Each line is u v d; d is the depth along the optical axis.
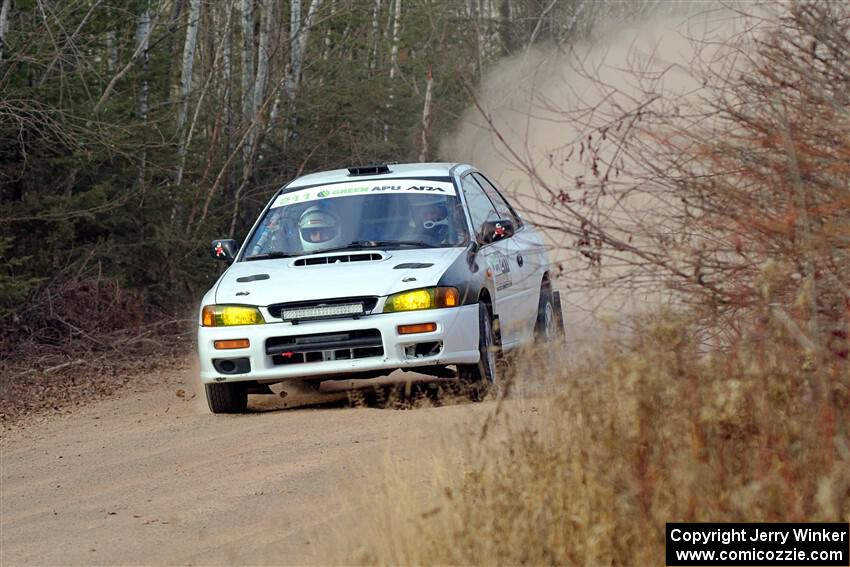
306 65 96.06
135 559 21.58
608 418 18.80
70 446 32.81
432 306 33.03
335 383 39.34
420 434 27.45
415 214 36.81
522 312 38.44
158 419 36.22
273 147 92.12
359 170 39.44
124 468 29.16
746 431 18.50
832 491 17.72
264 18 94.19
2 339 54.31
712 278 22.03
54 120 57.62
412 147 96.69
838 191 21.52
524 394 23.67
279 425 32.41
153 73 72.50
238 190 83.25
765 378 18.91
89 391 44.94
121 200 62.38
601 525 17.61
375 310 33.09
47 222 60.56
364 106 97.38
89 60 66.19
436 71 85.19
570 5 89.12
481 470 19.58
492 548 17.75
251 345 33.47
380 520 19.41
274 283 34.16
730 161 22.12
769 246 21.66
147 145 62.56
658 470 18.14
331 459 27.27
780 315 19.50
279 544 21.34
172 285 70.12
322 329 33.16
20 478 29.27
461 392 33.00
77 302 58.25
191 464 28.80
